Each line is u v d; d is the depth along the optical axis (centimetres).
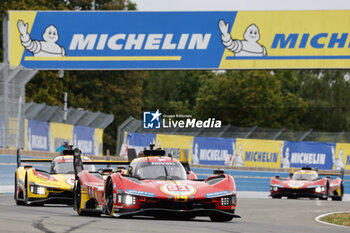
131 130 11888
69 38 11738
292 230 3781
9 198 7200
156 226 3569
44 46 11769
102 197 4406
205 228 3569
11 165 8369
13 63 11788
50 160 6247
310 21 11462
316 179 10138
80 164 4972
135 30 11625
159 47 11588
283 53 11469
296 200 9025
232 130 13200
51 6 18850
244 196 10300
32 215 4284
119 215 4116
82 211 4634
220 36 11506
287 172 13188
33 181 5741
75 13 11731
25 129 9088
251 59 11488
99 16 11694
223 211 4200
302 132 13438
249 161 13150
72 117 10506
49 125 9756
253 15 11488
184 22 11550
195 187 4234
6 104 8544
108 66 11681
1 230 3066
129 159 5431
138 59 11625
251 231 3528
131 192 4103
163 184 4234
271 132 13288
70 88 19600
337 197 10544
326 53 11431
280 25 11469
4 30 11694
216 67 11506
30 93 16975
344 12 11444
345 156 13375
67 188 5731
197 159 12838
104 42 11681
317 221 4931
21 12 11775
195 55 11519
